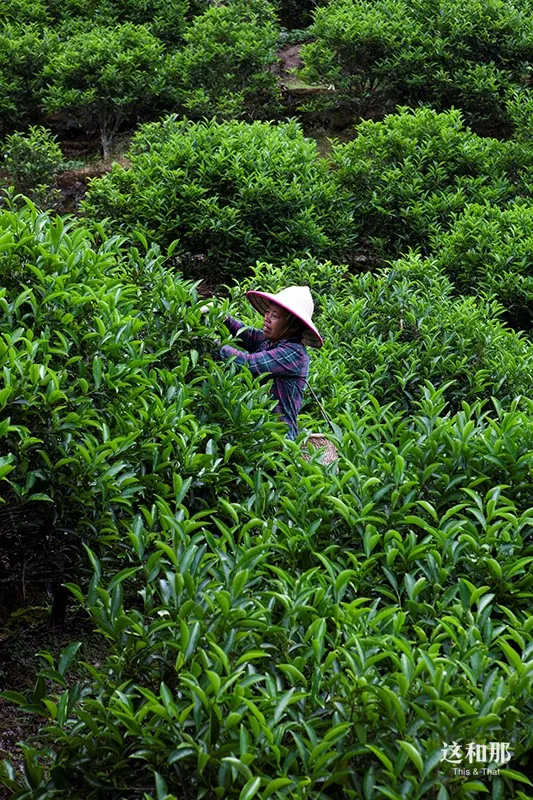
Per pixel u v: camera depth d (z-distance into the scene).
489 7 12.90
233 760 2.20
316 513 3.42
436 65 12.46
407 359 6.39
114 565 3.97
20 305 3.78
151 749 2.46
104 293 4.11
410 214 9.61
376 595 3.21
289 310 4.64
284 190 9.04
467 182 10.01
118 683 2.72
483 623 2.88
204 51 12.53
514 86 12.27
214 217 8.77
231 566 2.98
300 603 2.80
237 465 3.79
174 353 4.41
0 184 11.03
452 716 2.41
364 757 2.46
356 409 5.65
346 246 9.42
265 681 2.70
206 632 2.63
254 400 4.30
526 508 3.62
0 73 12.28
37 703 2.73
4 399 3.15
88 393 3.63
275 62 13.29
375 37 12.43
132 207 9.05
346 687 2.49
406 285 7.10
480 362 6.48
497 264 8.44
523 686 2.49
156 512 3.58
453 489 3.61
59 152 10.95
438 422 3.87
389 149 10.27
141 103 12.27
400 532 3.43
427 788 2.29
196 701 2.41
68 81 12.06
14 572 4.06
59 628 3.98
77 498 3.38
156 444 3.71
